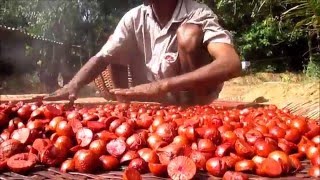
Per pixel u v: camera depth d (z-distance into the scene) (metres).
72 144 0.35
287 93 1.75
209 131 0.34
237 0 2.50
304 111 0.75
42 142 0.34
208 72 0.56
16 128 0.40
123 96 0.61
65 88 0.67
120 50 0.73
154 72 0.71
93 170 0.30
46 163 0.31
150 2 0.70
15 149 0.33
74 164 0.30
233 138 0.34
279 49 3.22
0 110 0.43
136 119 0.43
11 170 0.31
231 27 3.03
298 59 3.21
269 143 0.32
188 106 0.64
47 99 0.65
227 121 0.43
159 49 0.70
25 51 3.08
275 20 2.31
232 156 0.31
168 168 0.28
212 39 0.62
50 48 3.18
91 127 0.37
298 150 0.35
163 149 0.31
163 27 0.70
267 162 0.28
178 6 0.69
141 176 0.28
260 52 3.17
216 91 0.73
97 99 0.88
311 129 0.40
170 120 0.42
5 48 2.94
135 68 0.77
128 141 0.34
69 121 0.39
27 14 3.24
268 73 2.87
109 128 0.39
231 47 0.61
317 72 2.07
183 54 0.66
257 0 2.28
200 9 0.68
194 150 0.32
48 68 3.18
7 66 3.03
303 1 1.11
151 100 0.71
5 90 2.92
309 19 1.15
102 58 0.72
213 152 0.32
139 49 0.75
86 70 0.70
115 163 0.31
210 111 0.53
